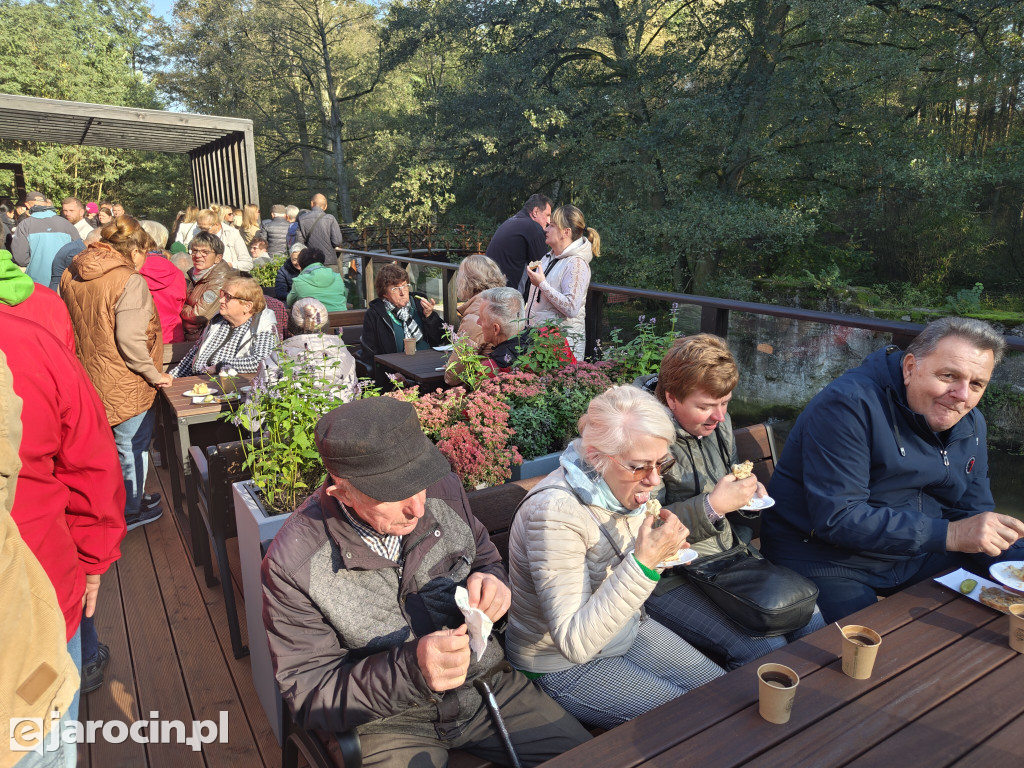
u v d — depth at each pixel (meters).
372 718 1.45
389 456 1.40
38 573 1.23
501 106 17.73
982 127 15.98
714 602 2.14
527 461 2.86
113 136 15.88
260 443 2.58
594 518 1.76
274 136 28.03
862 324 2.79
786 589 2.02
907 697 1.46
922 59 14.59
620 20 16.56
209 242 5.70
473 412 2.78
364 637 1.57
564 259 4.08
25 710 1.20
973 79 14.88
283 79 27.47
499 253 5.18
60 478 1.62
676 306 3.82
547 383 3.21
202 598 3.21
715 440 2.37
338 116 26.42
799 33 15.85
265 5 25.23
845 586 2.27
